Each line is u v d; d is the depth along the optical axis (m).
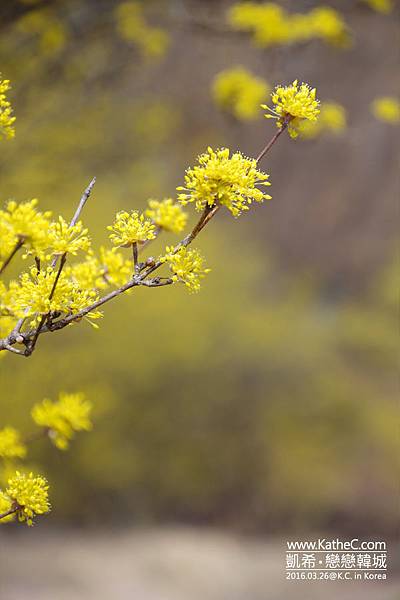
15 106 6.27
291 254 26.95
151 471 21.48
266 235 26.95
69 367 16.02
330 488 21.12
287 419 22.28
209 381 21.38
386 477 20.98
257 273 24.33
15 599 14.09
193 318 19.88
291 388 22.50
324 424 22.28
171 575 16.89
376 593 12.28
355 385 22.73
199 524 21.91
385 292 23.34
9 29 5.50
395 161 24.48
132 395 19.92
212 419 21.92
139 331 18.75
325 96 10.28
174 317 19.41
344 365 23.39
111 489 21.02
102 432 19.48
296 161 25.81
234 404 22.12
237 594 15.59
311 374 22.55
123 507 21.41
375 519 20.39
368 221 26.08
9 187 6.30
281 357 22.27
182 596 15.81
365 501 20.75
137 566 17.48
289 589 14.28
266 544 20.34
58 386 15.73
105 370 18.50
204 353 20.64
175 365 20.23
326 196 25.33
